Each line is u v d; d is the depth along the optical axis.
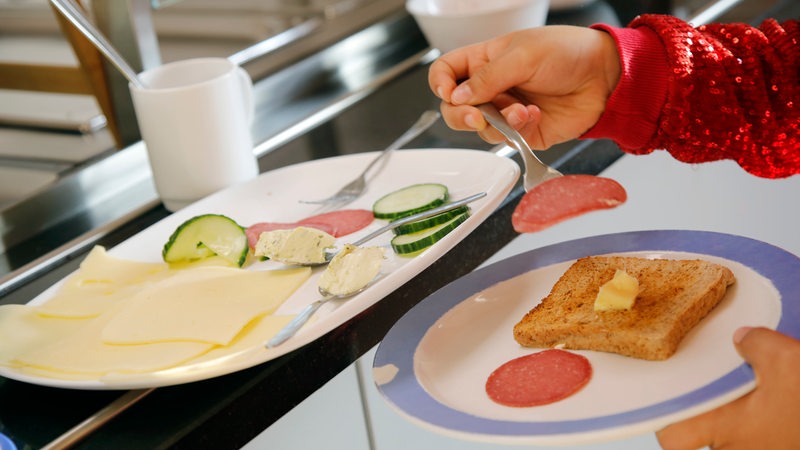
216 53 1.41
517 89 0.86
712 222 1.30
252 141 1.11
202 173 0.99
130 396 0.69
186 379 0.66
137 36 1.14
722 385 0.58
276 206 0.96
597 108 0.86
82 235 1.01
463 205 0.83
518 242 1.04
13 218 1.02
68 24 1.10
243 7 1.55
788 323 0.63
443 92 0.81
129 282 0.84
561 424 0.57
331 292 0.74
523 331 0.69
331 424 0.88
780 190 1.35
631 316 0.67
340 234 0.88
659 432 0.68
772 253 0.71
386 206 0.89
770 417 0.62
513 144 0.75
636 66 0.82
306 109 1.29
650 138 0.86
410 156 0.97
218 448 0.67
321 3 1.52
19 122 1.29
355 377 0.89
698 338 0.66
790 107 0.85
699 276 0.70
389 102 1.24
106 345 0.72
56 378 0.68
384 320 0.79
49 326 0.77
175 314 0.74
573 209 0.65
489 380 0.66
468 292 0.76
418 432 0.98
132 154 1.12
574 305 0.71
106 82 1.15
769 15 1.39
